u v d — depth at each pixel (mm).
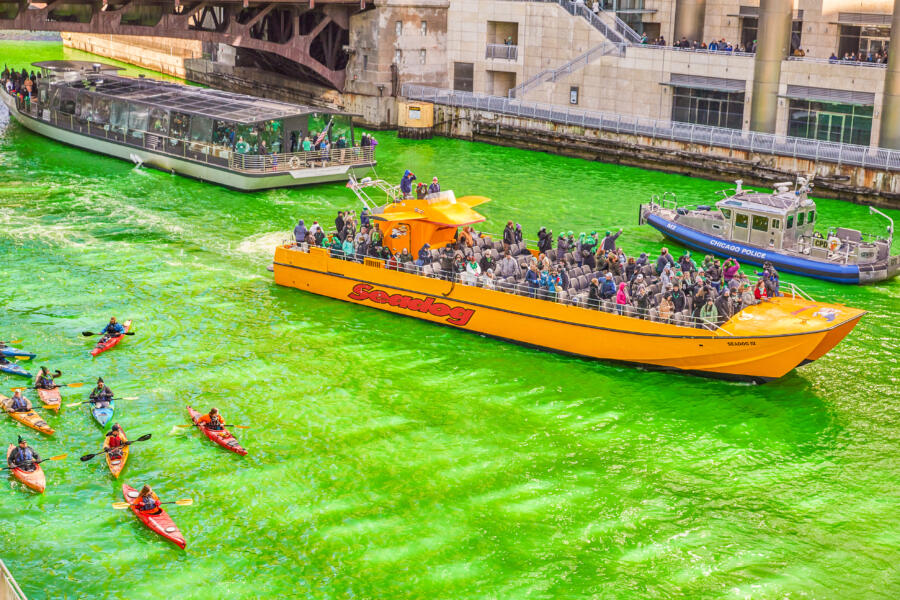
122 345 39906
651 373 38562
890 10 69688
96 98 71688
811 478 31359
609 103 78188
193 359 38812
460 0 84750
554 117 76312
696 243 52875
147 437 32406
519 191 64875
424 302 42844
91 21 81562
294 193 62594
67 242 51938
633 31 78500
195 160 64562
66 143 74625
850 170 62125
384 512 29297
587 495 30266
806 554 27656
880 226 57500
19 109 79875
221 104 66688
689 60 72875
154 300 44531
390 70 83750
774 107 69688
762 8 68125
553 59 81625
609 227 57094
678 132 69812
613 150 73062
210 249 51625
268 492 30219
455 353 40125
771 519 29219
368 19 82938
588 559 27344
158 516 28625
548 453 32594
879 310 45156
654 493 30438
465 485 30688
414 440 33219
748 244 51531
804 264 49219
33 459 31125
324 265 45312
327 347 40312
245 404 35375
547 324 39875
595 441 33438
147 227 54906
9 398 35281
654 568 27016
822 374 38594
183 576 26484
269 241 53094
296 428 33844
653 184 67375
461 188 65250
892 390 37250
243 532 28328
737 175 67250
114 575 26453
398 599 25688
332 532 28344
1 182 63375
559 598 25797
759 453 32812
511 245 45719
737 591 26156
